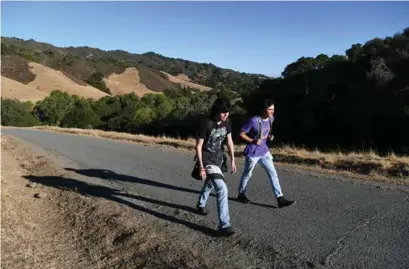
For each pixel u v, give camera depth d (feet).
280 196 21.89
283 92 135.95
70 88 414.41
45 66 460.96
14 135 91.45
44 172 37.17
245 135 21.91
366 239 17.20
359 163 33.14
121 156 46.57
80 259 17.98
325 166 34.40
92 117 249.14
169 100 323.98
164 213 22.36
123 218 21.65
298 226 19.17
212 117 18.45
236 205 23.13
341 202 22.72
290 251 16.42
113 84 501.97
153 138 72.74
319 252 16.17
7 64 426.92
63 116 274.77
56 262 17.74
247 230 18.97
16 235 20.38
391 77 108.06
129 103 302.45
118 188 29.04
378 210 20.94
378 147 94.63
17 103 273.75
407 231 17.84
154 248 17.62
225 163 19.45
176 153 47.85
